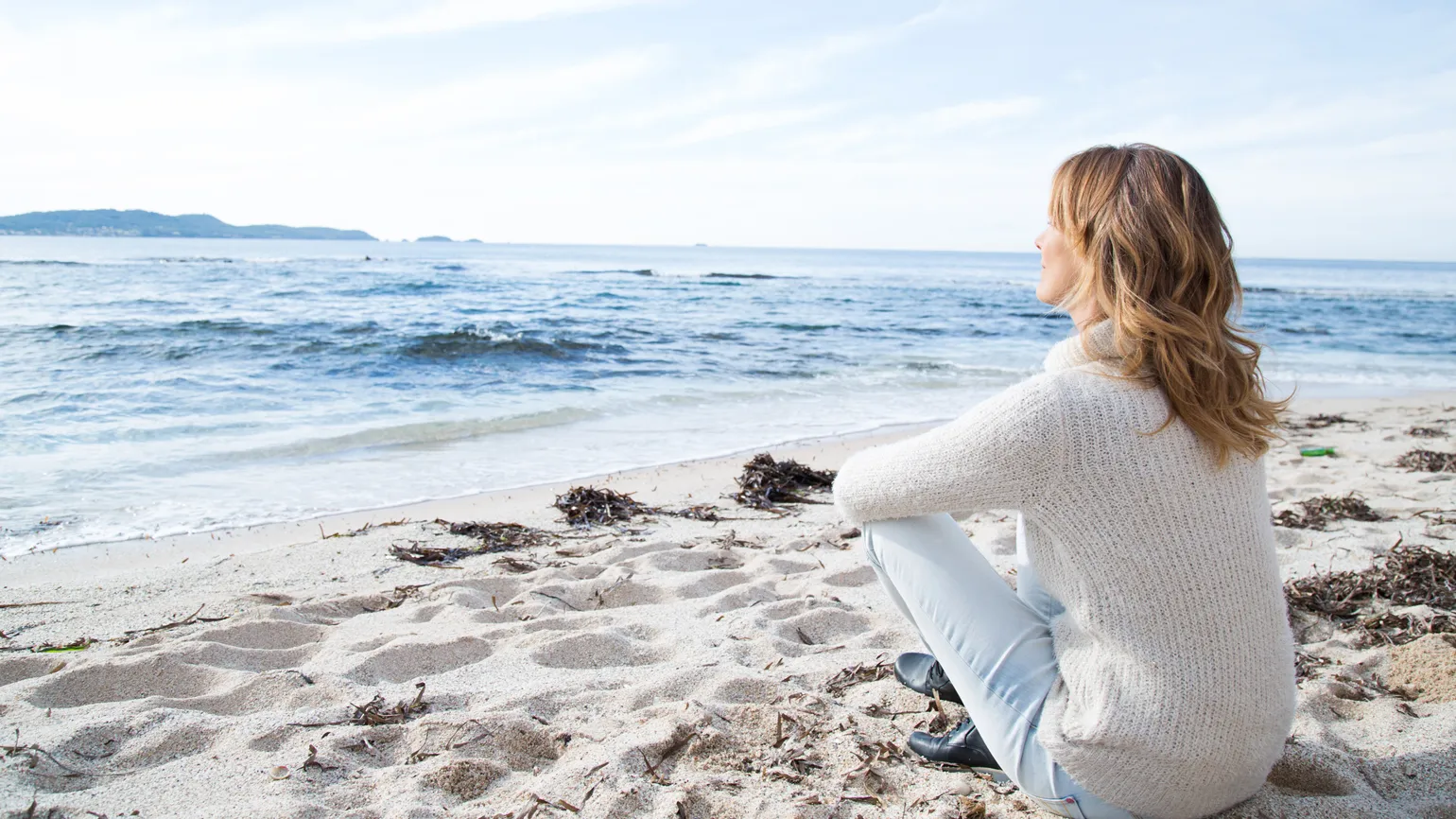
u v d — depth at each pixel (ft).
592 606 11.50
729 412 28.89
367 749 7.20
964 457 4.90
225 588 12.26
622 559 13.44
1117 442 4.60
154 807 6.20
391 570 13.09
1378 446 23.36
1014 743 5.53
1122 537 4.67
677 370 38.45
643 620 10.51
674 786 6.53
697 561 13.41
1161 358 4.60
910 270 246.88
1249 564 4.78
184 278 88.69
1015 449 4.69
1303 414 30.04
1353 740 7.23
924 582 5.79
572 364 39.11
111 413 25.53
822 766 6.88
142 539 14.90
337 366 35.78
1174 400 4.62
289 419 25.59
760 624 10.26
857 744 7.16
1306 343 60.70
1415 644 9.08
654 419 27.40
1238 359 4.69
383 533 15.14
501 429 25.18
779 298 90.89
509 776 6.77
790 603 11.00
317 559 13.69
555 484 19.10
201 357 36.47
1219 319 4.71
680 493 18.34
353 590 12.18
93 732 7.28
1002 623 5.61
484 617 10.74
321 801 6.35
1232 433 4.57
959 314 75.51
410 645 9.50
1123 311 4.72
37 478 18.72
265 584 12.42
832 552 13.83
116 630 10.56
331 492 18.21
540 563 13.44
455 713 7.64
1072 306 5.41
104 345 38.42
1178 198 4.71
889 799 6.46
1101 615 4.85
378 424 25.22
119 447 21.66
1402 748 7.02
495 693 8.34
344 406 27.96
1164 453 4.60
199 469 19.89
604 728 7.39
